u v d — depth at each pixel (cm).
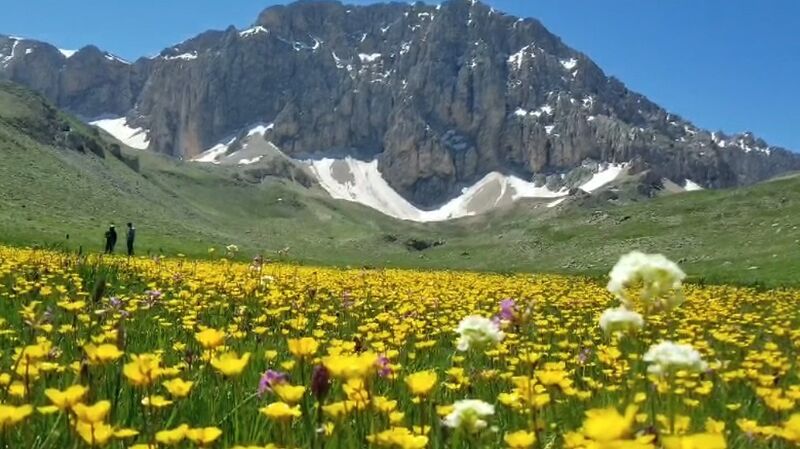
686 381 643
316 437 388
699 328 1394
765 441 485
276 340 1015
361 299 1809
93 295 821
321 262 10844
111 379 531
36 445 406
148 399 432
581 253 13075
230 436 454
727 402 682
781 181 14412
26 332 808
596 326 1463
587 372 855
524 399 510
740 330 1427
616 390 661
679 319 1584
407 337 1059
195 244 11744
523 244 15212
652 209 14900
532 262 13362
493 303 2033
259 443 446
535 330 1318
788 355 1089
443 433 432
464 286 2592
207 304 1388
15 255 2303
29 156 14338
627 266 359
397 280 2612
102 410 339
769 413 609
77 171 15438
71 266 1883
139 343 852
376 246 19562
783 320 1828
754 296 2894
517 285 2841
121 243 9219
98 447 360
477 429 385
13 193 11344
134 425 471
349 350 707
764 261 7156
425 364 855
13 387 459
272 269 2597
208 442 356
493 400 638
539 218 19262
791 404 552
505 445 457
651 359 396
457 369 624
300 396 398
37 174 13350
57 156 15862
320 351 895
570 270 11269
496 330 434
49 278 1636
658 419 407
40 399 498
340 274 2825
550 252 14012
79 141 18162
